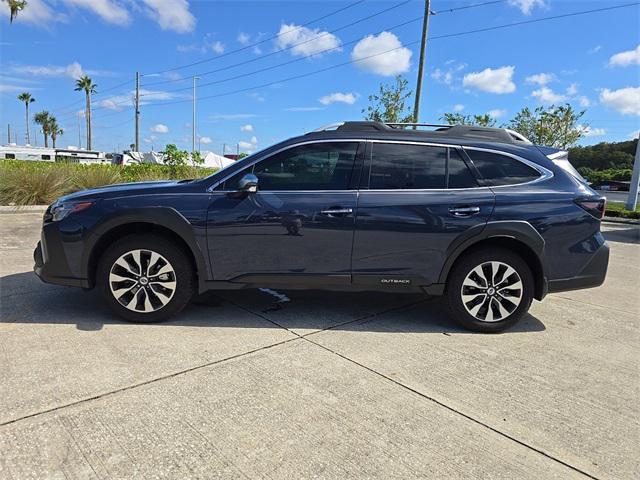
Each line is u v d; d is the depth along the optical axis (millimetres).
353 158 3930
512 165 4008
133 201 3785
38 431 2350
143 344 3490
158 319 3934
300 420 2557
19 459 2135
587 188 4055
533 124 22469
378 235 3828
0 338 3504
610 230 13398
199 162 18969
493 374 3227
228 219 3781
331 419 2580
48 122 87312
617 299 5355
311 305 4613
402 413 2674
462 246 3857
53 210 3871
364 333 3910
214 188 3861
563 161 4145
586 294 5566
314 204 3809
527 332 4113
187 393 2793
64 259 3816
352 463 2215
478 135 4141
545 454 2350
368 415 2635
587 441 2473
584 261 3980
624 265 7656
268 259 3861
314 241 3832
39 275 3932
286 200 3818
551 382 3139
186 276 3900
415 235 3832
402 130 4074
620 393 3018
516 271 3947
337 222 3803
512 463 2268
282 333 3836
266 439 2375
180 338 3639
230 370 3117
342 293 5102
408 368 3266
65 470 2078
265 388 2893
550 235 3891
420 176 3930
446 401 2828
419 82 19969
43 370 3000
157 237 3842
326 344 3637
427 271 3904
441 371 3240
